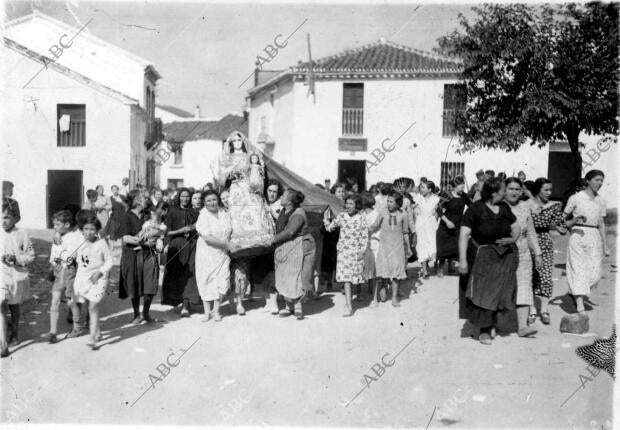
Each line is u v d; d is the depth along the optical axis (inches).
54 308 273.4
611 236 546.6
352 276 331.6
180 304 359.3
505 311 275.4
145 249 305.3
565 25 544.1
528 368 236.7
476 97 609.9
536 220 302.5
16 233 260.4
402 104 987.3
